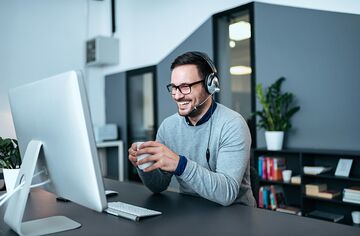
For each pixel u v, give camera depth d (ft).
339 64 9.62
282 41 10.89
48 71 16.46
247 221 3.30
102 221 3.40
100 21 18.39
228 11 12.44
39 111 3.07
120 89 17.53
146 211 3.58
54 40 16.67
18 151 4.30
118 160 17.34
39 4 16.17
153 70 15.81
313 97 10.21
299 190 10.53
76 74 2.60
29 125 3.34
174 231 3.03
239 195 4.59
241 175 4.13
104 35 18.39
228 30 13.25
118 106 17.67
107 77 18.43
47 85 2.90
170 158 3.56
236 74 14.73
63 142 2.82
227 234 2.93
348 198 8.76
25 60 15.75
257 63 11.51
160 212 3.61
